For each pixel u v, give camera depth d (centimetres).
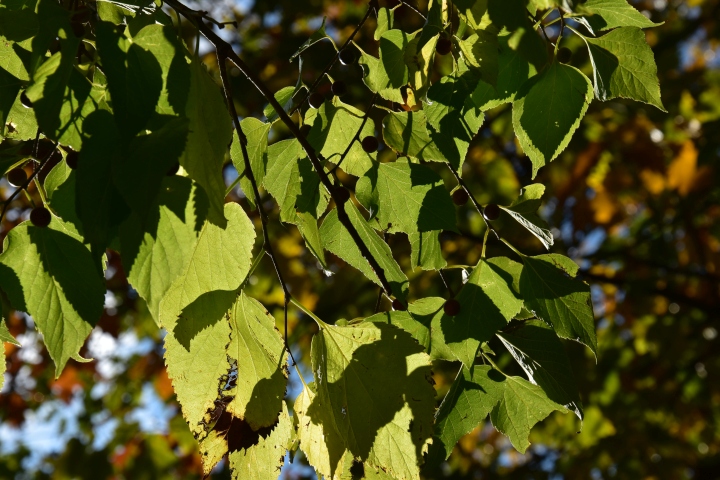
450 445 97
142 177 81
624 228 313
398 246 229
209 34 93
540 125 94
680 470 271
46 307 89
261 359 92
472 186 236
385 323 92
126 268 82
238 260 91
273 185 100
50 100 84
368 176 98
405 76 95
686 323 275
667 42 266
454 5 90
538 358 95
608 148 239
